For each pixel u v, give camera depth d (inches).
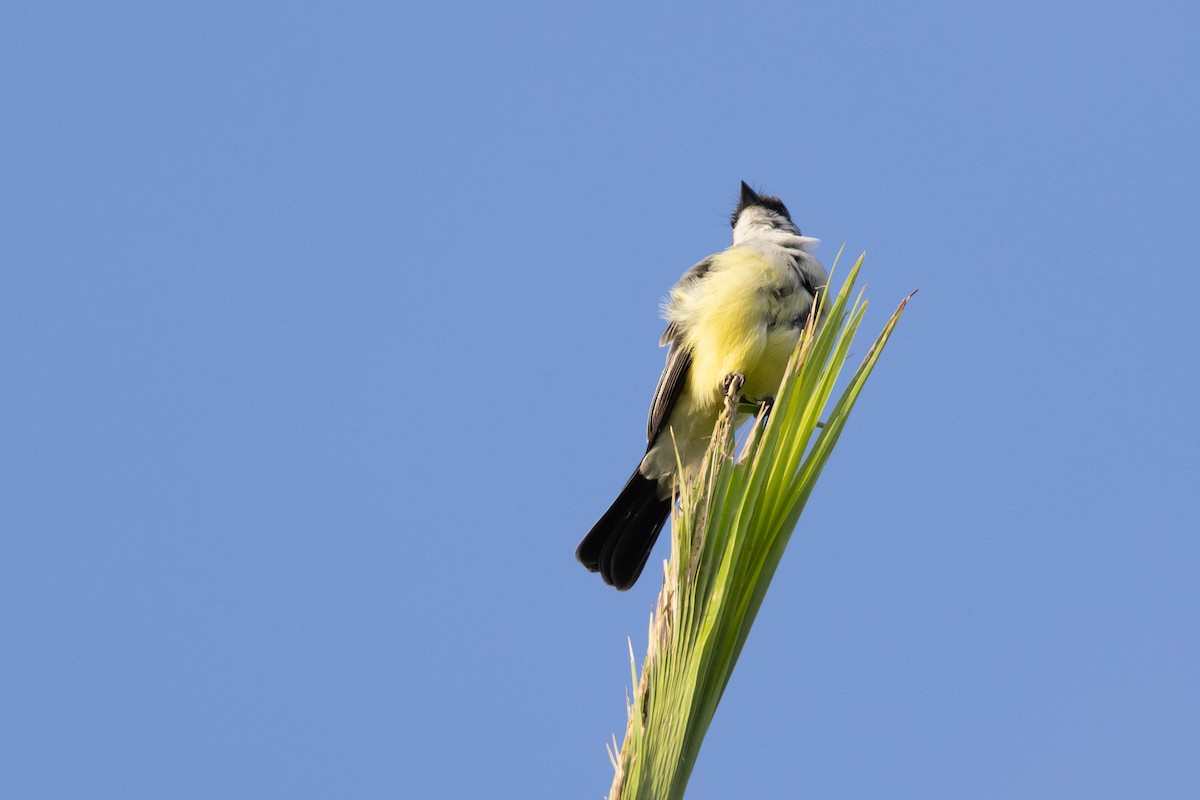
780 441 166.9
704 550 161.5
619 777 150.8
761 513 163.9
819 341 172.2
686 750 151.4
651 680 156.5
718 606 155.3
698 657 153.8
